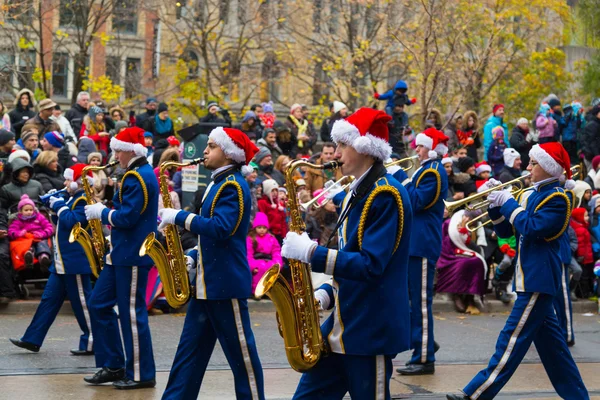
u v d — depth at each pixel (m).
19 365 10.83
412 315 10.95
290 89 38.84
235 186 8.20
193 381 8.26
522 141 21.44
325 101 36.75
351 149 6.55
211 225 8.03
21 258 14.22
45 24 29.45
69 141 17.86
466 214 15.86
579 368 12.08
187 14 34.59
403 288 6.57
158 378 10.35
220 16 32.12
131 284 9.61
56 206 11.29
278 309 6.64
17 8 27.98
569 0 34.19
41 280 14.94
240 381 8.28
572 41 38.69
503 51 31.05
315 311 6.66
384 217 6.35
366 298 6.47
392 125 19.33
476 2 27.48
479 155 29.73
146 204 9.53
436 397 9.94
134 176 9.55
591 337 14.56
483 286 16.00
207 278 8.19
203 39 31.22
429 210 10.84
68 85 36.50
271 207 16.00
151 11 32.34
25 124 17.33
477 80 28.56
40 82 29.22
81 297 11.36
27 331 11.46
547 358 9.45
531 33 31.83
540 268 9.20
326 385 6.72
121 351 9.94
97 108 18.72
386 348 6.45
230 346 8.24
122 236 9.59
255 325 14.20
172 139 17.09
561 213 9.09
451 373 11.22
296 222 6.64
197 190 16.47
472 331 14.51
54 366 10.83
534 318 9.23
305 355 6.62
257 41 34.19
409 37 27.75
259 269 15.47
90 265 10.64
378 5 30.36
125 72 37.56
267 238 15.69
